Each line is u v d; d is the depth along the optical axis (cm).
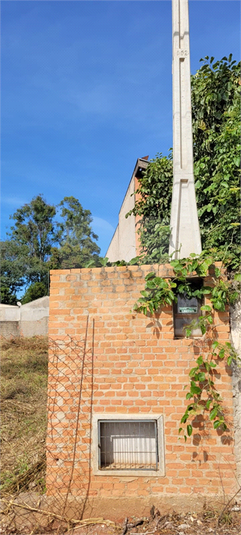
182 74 496
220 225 580
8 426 676
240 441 398
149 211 840
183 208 470
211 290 415
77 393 415
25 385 954
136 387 410
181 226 465
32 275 3366
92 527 370
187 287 422
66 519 378
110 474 400
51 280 434
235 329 416
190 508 388
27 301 2814
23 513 392
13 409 773
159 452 399
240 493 389
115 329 421
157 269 426
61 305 430
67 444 410
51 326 427
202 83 661
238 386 405
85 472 405
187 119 486
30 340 1739
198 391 392
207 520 372
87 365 418
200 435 399
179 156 480
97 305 426
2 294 3144
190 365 408
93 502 397
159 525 368
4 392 888
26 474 470
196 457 397
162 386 408
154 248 762
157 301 411
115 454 419
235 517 371
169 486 395
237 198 556
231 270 454
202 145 670
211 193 635
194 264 406
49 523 377
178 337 423
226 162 590
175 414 403
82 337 423
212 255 452
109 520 380
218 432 399
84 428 410
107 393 412
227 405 403
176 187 474
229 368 407
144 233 841
